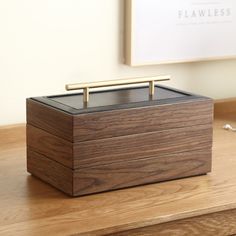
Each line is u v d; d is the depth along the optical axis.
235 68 1.74
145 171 1.11
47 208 1.01
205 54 1.66
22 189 1.10
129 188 1.10
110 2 1.52
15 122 1.46
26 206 1.02
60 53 1.48
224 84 1.73
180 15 1.59
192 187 1.12
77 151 1.03
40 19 1.44
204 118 1.15
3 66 1.42
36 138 1.13
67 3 1.46
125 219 0.97
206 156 1.18
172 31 1.59
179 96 1.17
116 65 1.56
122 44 1.56
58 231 0.92
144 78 1.15
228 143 1.41
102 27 1.52
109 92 1.21
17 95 1.45
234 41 1.69
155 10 1.55
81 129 1.03
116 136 1.06
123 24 1.54
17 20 1.41
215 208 1.03
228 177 1.18
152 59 1.58
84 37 1.50
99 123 1.04
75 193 1.05
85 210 1.01
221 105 1.68
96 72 1.53
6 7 1.39
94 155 1.05
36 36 1.44
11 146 1.37
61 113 1.04
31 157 1.16
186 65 1.66
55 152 1.08
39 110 1.11
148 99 1.14
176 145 1.13
